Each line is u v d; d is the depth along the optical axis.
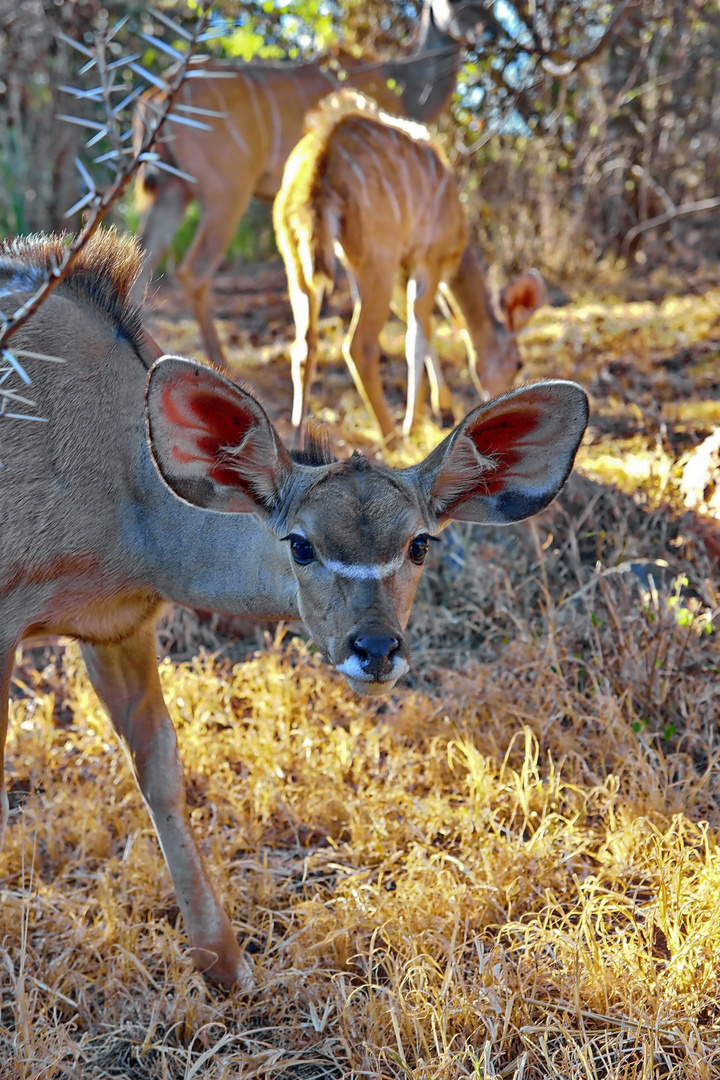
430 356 10.90
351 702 6.98
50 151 17.45
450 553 8.12
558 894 5.28
